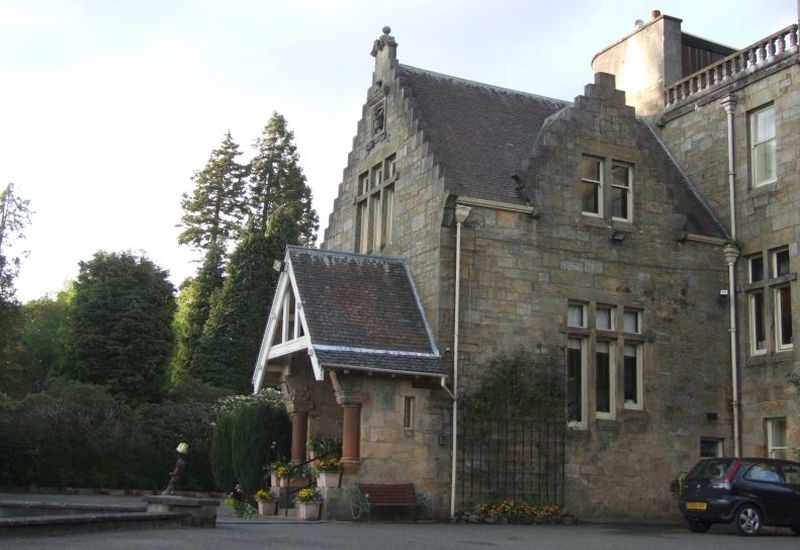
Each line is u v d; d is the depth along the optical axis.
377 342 21.16
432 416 21.30
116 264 43.50
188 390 42.44
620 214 24.50
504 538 16.11
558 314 22.94
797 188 23.83
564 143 23.78
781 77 24.83
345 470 20.30
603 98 24.55
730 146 26.06
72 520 13.68
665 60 29.48
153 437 37.00
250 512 21.45
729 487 18.38
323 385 24.17
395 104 25.17
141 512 16.31
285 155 61.34
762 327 24.62
